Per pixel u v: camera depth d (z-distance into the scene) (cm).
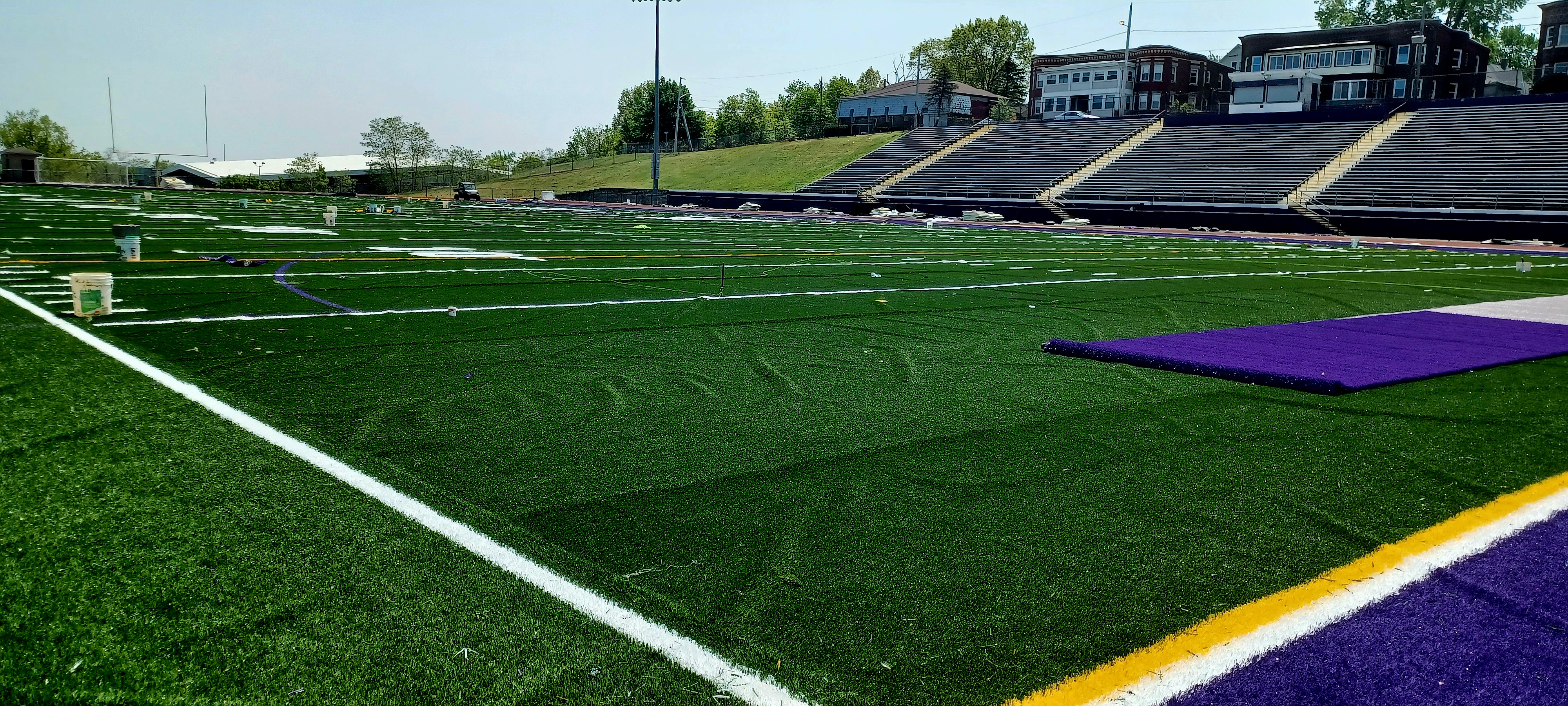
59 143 6981
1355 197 3109
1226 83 6297
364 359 618
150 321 732
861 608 282
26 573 287
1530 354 724
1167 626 275
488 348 675
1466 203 2889
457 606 276
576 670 245
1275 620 280
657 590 290
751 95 8806
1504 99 3500
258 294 915
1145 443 457
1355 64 4766
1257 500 381
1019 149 4478
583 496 368
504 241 1806
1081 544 332
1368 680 249
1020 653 258
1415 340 786
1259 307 1041
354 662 245
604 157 6994
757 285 1148
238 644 252
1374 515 366
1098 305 1037
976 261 1653
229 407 482
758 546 325
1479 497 390
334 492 364
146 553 304
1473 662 259
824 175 4891
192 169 5475
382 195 5562
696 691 237
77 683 233
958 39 7894
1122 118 4475
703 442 446
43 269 1048
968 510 363
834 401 534
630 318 841
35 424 435
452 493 368
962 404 532
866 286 1184
